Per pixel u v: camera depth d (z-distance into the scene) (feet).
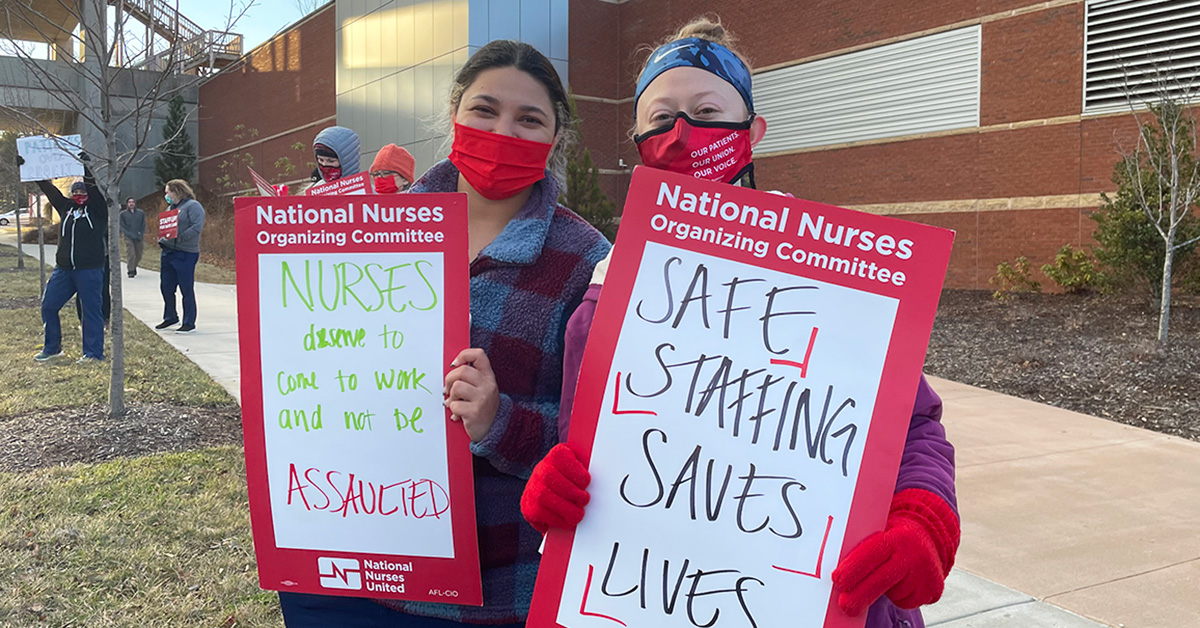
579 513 4.64
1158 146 33.14
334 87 91.20
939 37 51.42
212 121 124.26
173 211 32.40
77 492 13.84
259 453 5.85
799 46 59.82
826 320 4.54
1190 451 18.83
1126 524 14.30
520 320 5.79
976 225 49.80
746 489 4.54
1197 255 33.17
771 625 4.42
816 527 4.42
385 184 16.21
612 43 74.13
